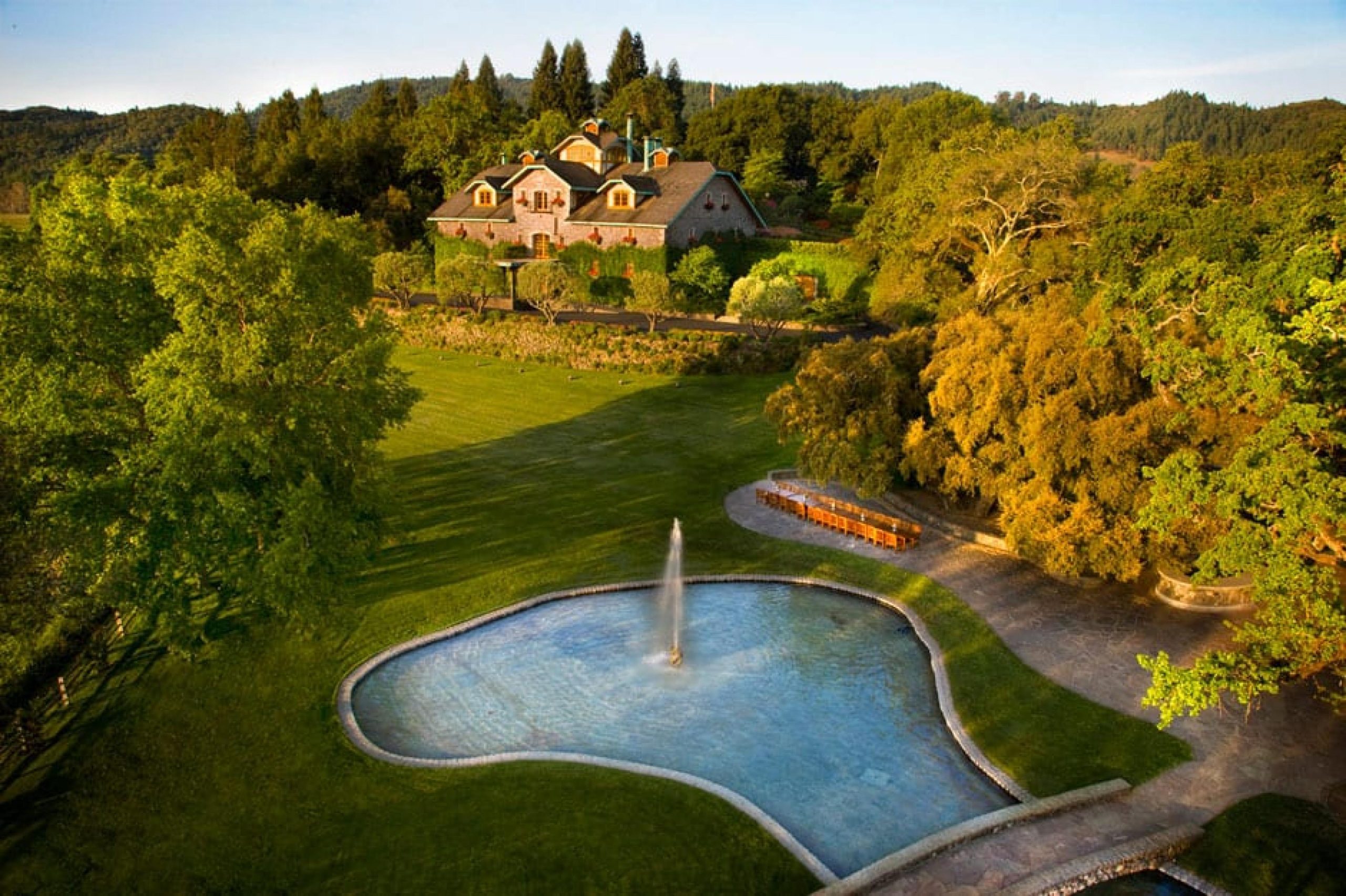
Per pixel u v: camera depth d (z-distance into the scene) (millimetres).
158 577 21156
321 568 22094
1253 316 19453
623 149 91875
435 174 104062
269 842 17281
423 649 25156
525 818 17719
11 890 16172
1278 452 17484
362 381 24297
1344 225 26219
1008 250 55469
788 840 17219
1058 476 27625
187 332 21031
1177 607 27328
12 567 17656
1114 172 57531
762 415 47656
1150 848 16688
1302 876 16250
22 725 20078
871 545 32062
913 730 21703
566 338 57906
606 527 33469
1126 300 27594
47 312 20859
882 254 69250
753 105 116688
